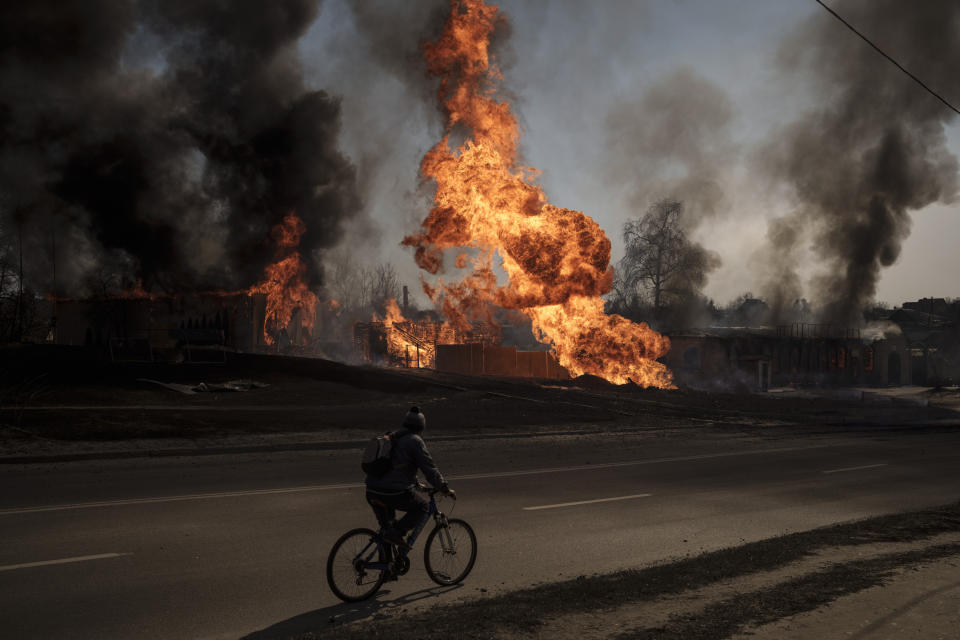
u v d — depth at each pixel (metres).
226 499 10.95
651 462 16.92
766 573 6.52
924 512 10.33
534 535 9.05
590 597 5.67
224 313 39.19
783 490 13.15
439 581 6.77
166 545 8.07
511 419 24.23
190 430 18.20
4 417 18.06
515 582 6.94
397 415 23.25
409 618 5.31
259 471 14.07
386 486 6.48
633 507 11.12
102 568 7.09
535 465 15.93
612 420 26.00
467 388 30.89
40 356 28.11
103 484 12.14
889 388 66.81
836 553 7.46
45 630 5.37
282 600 6.26
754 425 27.50
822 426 28.47
